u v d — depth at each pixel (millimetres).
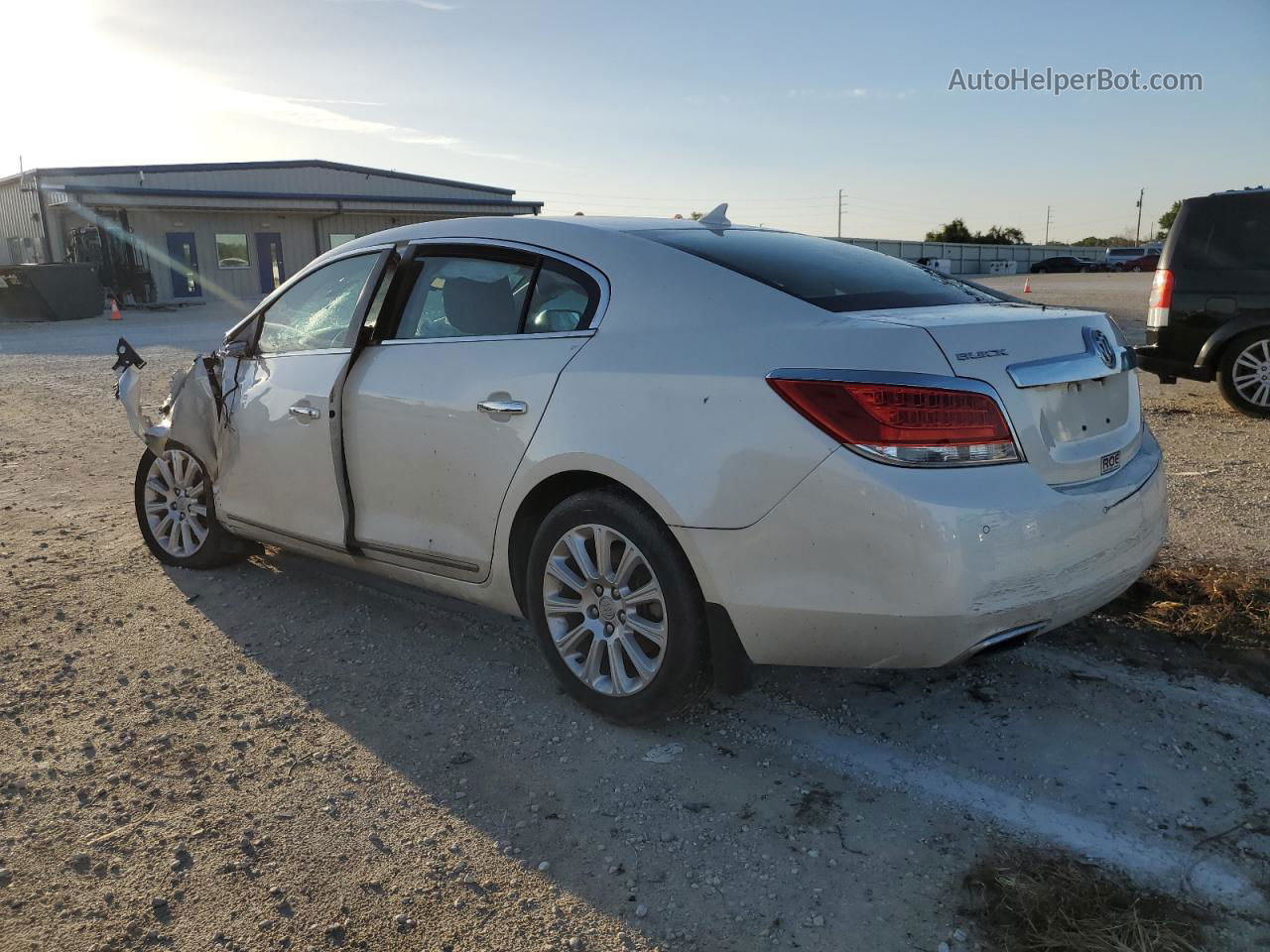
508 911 2371
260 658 3799
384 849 2613
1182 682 3377
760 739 3129
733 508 2750
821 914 2326
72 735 3215
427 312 3697
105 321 26031
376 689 3527
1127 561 2930
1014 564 2592
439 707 3389
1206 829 2598
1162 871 2434
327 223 36500
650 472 2881
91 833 2691
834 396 2604
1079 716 3188
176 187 33500
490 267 3545
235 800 2844
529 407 3203
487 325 3484
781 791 2834
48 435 8805
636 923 2320
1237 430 7566
